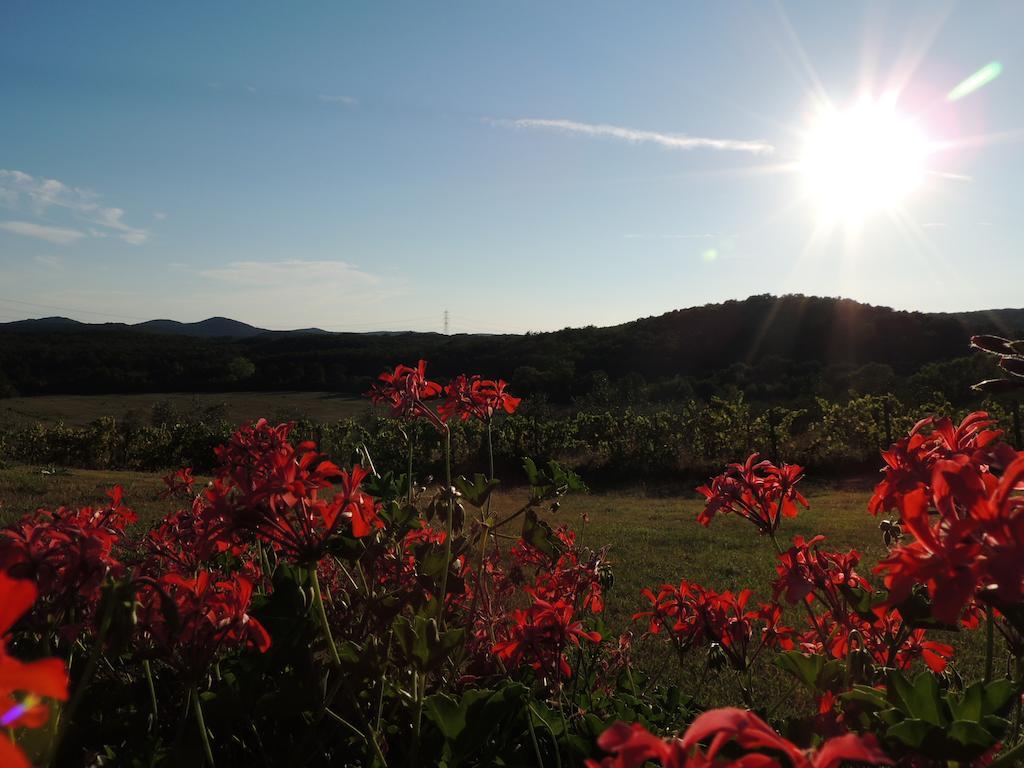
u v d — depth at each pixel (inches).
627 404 1546.5
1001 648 146.6
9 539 49.4
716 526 410.6
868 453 750.5
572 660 108.1
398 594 77.4
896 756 47.4
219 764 66.1
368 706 71.9
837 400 1312.7
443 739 68.4
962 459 39.0
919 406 843.4
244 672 62.9
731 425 804.0
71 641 50.8
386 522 76.5
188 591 55.6
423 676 61.4
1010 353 52.1
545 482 90.4
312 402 2252.7
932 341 2095.2
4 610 20.7
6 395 2438.5
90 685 72.9
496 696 60.0
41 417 1964.8
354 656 64.9
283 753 67.1
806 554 71.7
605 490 707.4
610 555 313.6
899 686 49.8
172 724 70.0
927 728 44.9
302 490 53.2
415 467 748.0
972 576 31.6
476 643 90.5
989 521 32.4
